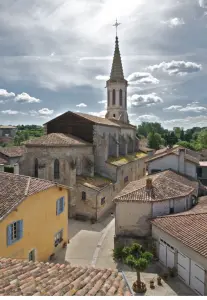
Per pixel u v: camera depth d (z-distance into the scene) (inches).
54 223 930.7
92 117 1839.3
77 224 1274.6
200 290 692.1
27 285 338.6
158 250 900.6
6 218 680.4
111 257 941.8
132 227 987.3
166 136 5123.0
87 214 1332.4
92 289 347.3
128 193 1023.0
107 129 1887.3
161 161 1430.9
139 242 954.1
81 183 1343.5
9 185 813.2
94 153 1663.4
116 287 369.7
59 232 978.7
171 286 749.9
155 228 917.8
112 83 2420.0
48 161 1362.0
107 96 2482.8
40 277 375.6
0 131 5393.7
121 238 975.0
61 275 394.3
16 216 720.3
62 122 1724.9
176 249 797.2
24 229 756.0
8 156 2171.5
